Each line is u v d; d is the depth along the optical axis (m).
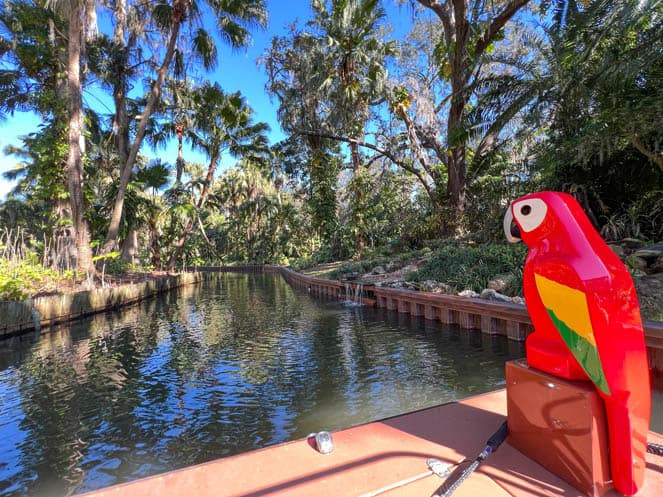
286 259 34.44
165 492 1.15
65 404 3.84
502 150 13.27
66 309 8.41
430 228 14.00
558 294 1.14
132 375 4.72
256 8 14.02
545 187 9.04
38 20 12.45
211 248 41.28
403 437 1.46
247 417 3.40
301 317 8.59
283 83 17.05
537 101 7.80
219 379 4.45
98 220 15.07
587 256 1.10
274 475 1.22
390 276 10.83
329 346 5.73
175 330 7.57
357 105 14.75
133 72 15.88
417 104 14.72
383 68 14.27
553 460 1.19
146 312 10.00
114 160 18.98
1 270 7.93
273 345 6.01
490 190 12.59
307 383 4.16
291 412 3.45
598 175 8.18
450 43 12.20
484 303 5.83
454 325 6.53
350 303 10.26
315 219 18.50
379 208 19.48
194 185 20.61
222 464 1.29
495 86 9.03
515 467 1.24
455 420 1.60
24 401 3.96
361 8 13.31
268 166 22.02
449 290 7.56
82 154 13.23
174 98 18.61
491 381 3.93
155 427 3.28
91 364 5.26
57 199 12.80
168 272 19.20
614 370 1.05
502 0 11.40
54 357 5.65
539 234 1.24
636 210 7.39
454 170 13.08
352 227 16.78
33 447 3.02
